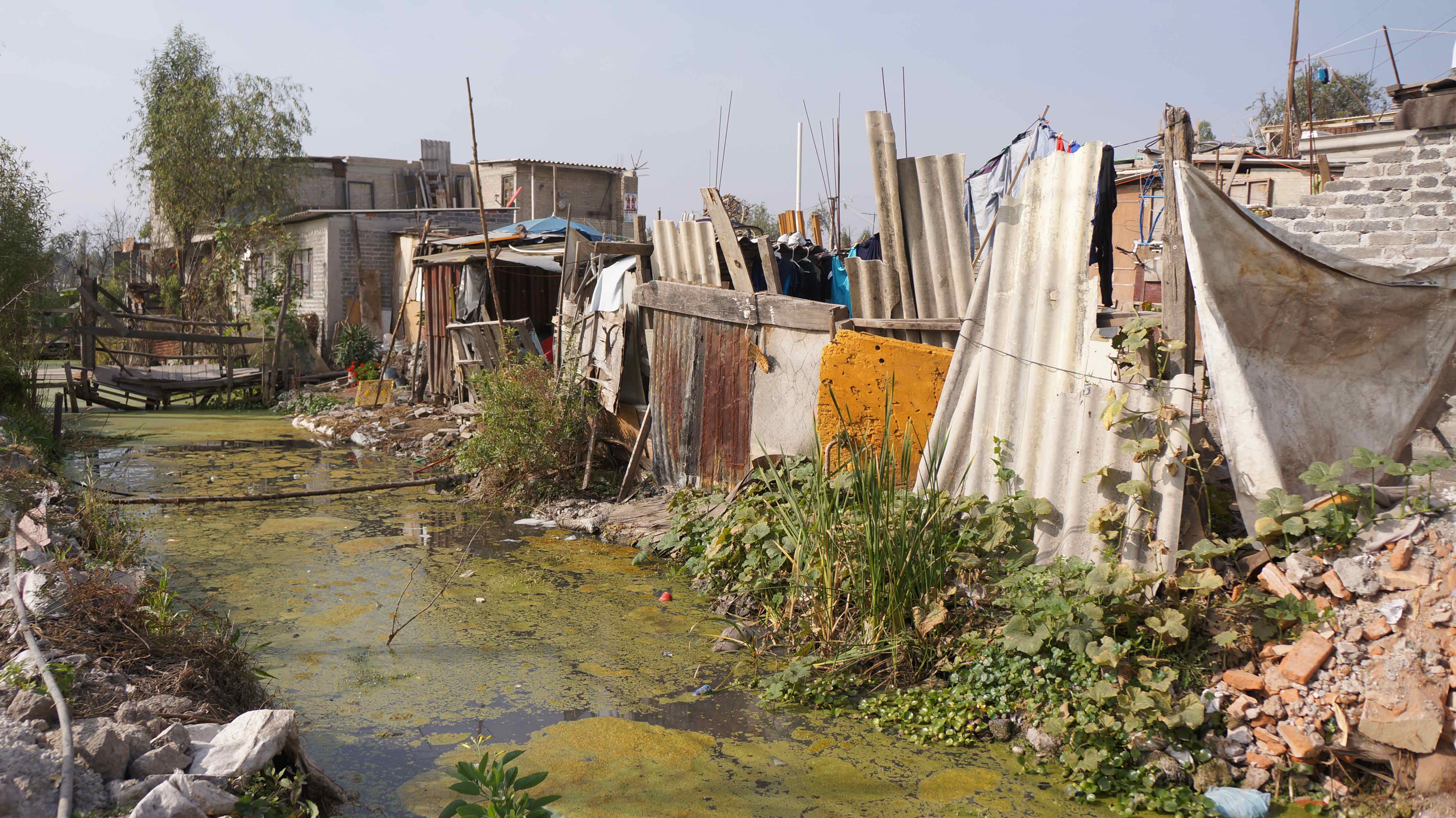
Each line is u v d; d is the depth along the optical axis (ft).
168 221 80.74
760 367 25.07
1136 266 34.35
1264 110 79.56
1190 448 16.19
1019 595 15.93
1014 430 18.57
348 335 64.90
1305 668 13.26
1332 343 16.55
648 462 30.63
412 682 16.96
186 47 77.92
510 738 14.83
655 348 29.43
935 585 17.16
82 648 13.76
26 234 46.50
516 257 44.01
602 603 21.39
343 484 34.88
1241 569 15.40
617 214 90.07
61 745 10.61
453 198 92.48
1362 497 14.97
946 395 19.63
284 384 59.77
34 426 39.78
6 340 45.70
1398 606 13.37
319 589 22.20
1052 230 18.47
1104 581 14.94
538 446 31.12
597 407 31.83
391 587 22.48
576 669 17.61
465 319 46.34
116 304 60.64
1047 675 14.85
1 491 23.44
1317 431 16.39
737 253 25.84
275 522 28.84
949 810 12.75
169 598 16.17
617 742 14.65
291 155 81.05
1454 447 19.24
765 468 24.32
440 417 46.39
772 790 13.28
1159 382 16.44
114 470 36.94
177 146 75.00
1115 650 13.92
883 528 17.13
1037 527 17.72
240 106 77.20
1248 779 12.93
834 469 21.44
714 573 22.34
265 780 11.47
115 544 22.03
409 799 12.87
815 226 32.27
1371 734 12.31
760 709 15.90
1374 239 22.89
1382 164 22.81
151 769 10.68
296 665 17.62
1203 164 42.06
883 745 14.60
